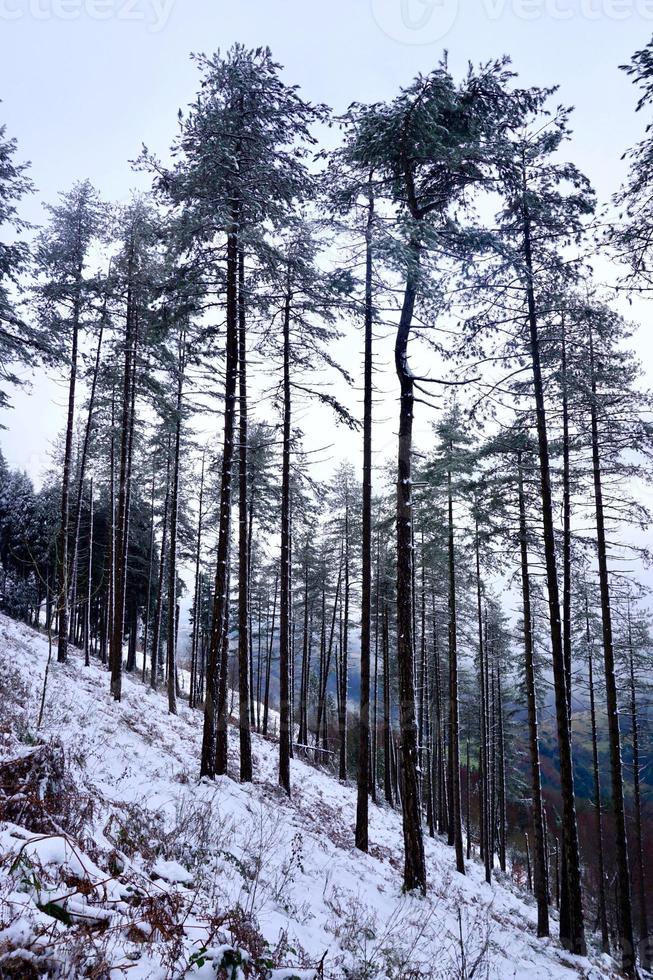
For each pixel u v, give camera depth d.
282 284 14.84
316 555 34.59
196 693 37.91
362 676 13.58
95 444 26.91
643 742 27.30
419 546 22.75
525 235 13.08
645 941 25.36
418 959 6.97
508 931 12.02
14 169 16.45
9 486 38.44
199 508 31.14
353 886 9.20
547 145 12.24
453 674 21.45
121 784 8.33
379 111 11.03
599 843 24.03
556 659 12.46
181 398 21.53
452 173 12.23
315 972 4.18
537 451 14.87
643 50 8.45
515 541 16.45
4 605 34.56
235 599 32.03
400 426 11.80
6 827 4.05
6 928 2.89
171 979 3.22
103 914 3.46
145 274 18.66
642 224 9.65
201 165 12.45
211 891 5.50
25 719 8.53
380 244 10.00
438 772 36.31
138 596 40.41
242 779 14.55
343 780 27.98
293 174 13.66
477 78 11.31
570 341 13.91
